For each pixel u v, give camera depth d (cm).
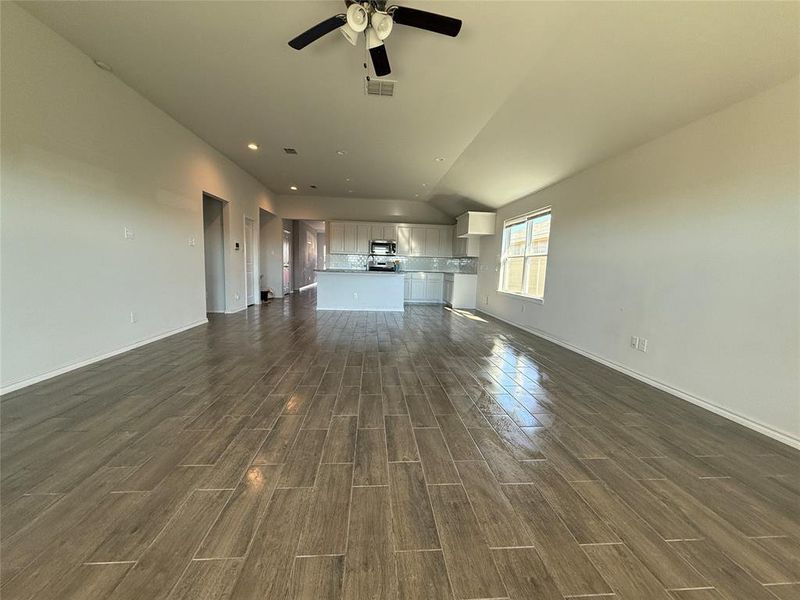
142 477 160
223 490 153
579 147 364
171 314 429
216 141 477
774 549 131
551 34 232
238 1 218
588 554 126
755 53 200
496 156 455
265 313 637
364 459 181
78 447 182
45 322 262
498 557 123
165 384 272
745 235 235
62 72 265
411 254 903
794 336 208
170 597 104
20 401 231
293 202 863
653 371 308
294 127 413
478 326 580
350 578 113
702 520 145
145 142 364
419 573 116
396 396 268
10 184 233
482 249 761
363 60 275
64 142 270
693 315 272
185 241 454
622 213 348
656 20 200
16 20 231
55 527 129
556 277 466
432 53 258
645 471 179
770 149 220
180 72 302
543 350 427
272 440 197
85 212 293
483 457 187
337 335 474
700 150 266
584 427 225
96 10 231
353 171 607
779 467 185
